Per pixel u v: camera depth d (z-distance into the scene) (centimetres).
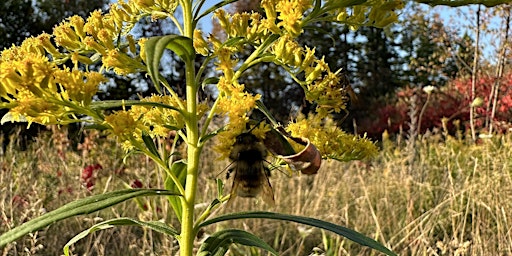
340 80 13
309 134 13
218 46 12
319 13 11
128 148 12
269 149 11
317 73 12
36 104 10
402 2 12
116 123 11
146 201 26
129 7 12
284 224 29
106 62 11
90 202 10
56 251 24
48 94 10
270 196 11
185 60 11
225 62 11
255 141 11
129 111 12
